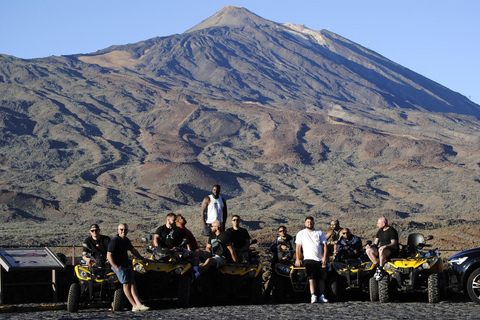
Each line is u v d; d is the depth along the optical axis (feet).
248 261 55.67
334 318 41.34
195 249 55.42
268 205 509.35
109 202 481.05
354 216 428.15
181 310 48.16
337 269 55.42
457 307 47.32
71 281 59.16
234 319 41.70
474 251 51.34
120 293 49.39
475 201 486.38
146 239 54.85
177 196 514.68
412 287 51.55
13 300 56.90
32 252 53.26
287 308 47.98
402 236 230.89
